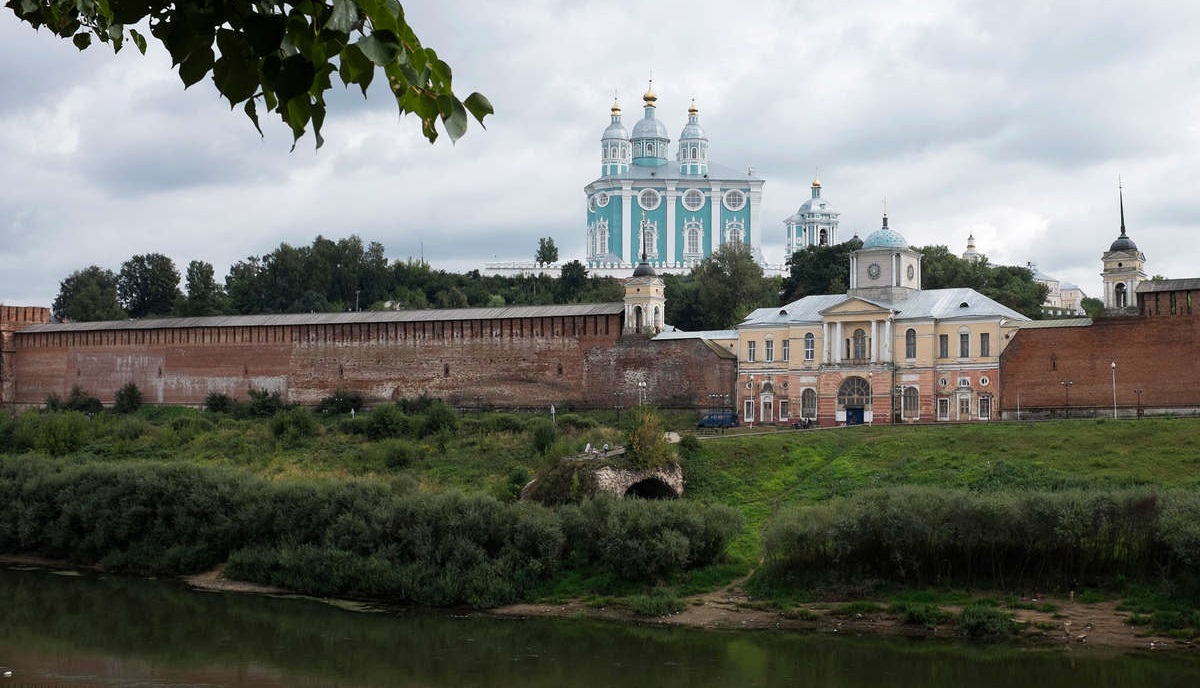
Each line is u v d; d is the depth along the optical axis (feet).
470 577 261.24
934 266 574.97
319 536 285.43
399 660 215.51
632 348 444.96
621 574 262.26
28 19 41.78
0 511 330.13
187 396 513.86
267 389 497.87
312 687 196.24
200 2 32.81
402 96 36.27
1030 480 295.07
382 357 479.41
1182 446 305.53
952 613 232.53
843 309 415.03
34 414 440.45
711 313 638.53
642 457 310.86
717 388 431.43
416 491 292.40
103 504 311.27
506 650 223.30
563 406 450.71
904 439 339.36
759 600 250.78
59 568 310.45
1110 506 236.02
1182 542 221.66
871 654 215.51
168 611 258.57
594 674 205.36
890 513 244.22
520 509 275.59
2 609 260.62
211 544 298.56
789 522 251.60
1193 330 354.13
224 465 384.27
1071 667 203.31
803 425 411.13
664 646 225.35
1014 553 245.65
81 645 226.58
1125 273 418.31
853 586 247.09
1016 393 383.86
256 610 258.57
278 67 33.17
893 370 404.98
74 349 544.21
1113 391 366.02
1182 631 215.92
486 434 388.57
